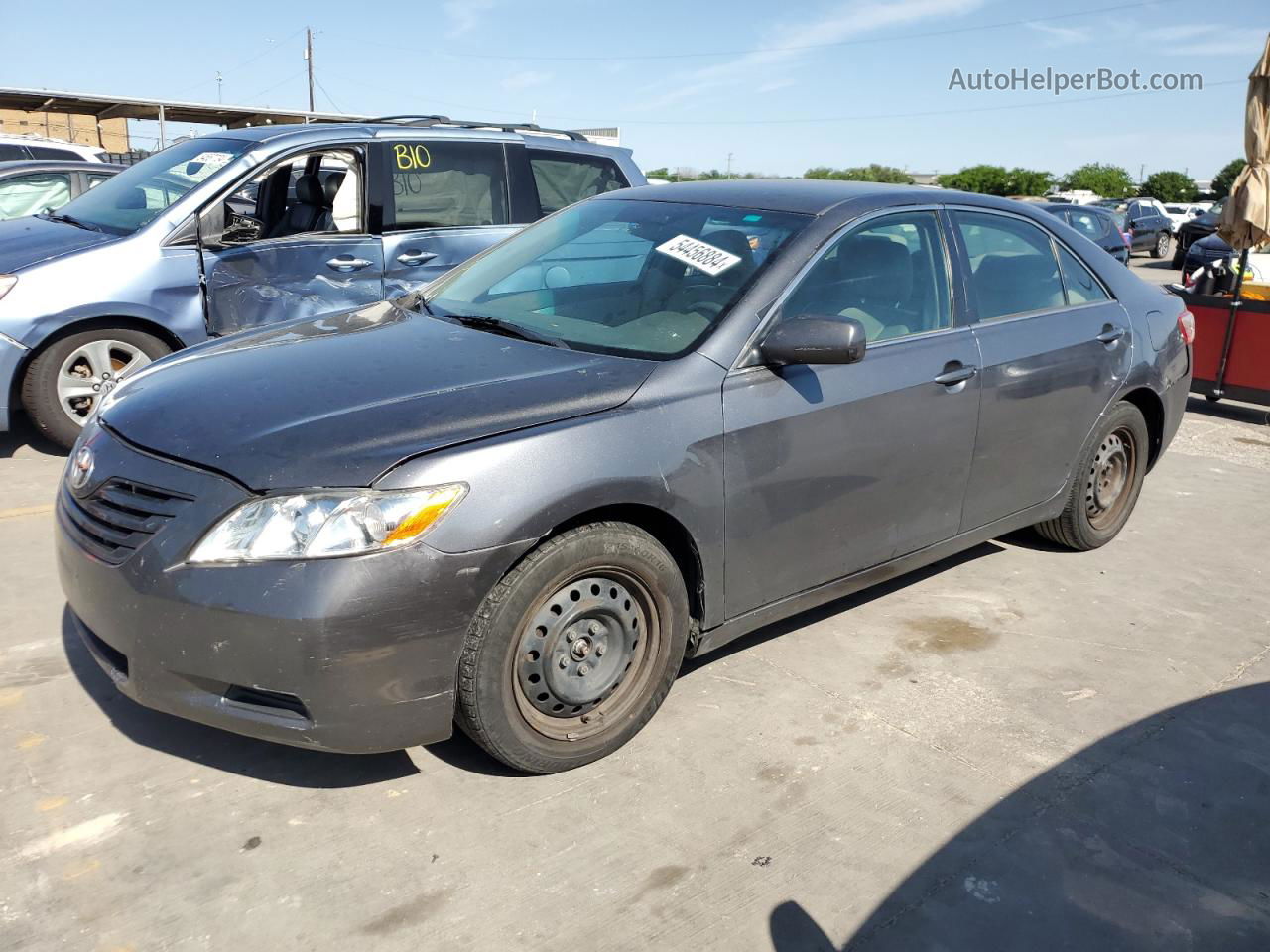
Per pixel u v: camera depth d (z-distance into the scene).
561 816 2.73
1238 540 5.07
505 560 2.58
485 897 2.42
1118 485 4.76
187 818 2.66
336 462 2.50
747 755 3.05
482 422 2.67
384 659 2.49
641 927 2.35
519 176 6.57
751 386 3.11
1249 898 2.55
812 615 4.02
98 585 2.62
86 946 2.23
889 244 3.66
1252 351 7.71
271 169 5.79
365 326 3.51
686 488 2.93
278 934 2.28
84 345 5.45
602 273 3.60
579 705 2.88
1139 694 3.52
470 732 2.74
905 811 2.82
